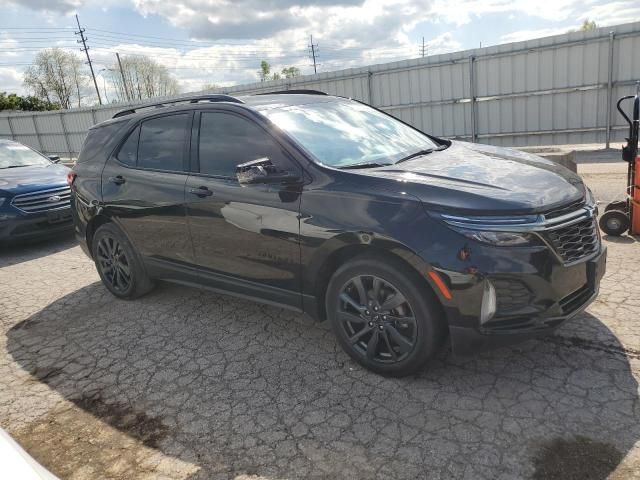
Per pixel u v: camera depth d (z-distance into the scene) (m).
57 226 7.35
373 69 16.66
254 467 2.52
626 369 3.00
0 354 4.04
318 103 4.15
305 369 3.38
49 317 4.71
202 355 3.71
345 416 2.84
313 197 3.19
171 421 2.96
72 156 27.27
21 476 1.49
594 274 2.97
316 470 2.46
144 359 3.73
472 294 2.70
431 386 3.04
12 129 29.45
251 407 3.02
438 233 2.75
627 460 2.31
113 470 2.59
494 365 3.19
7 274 6.24
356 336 3.22
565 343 3.34
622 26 12.48
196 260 4.02
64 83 57.09
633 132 5.14
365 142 3.76
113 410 3.13
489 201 2.75
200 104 4.02
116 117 4.93
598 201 7.20
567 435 2.51
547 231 2.74
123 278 4.85
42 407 3.23
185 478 2.49
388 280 2.97
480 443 2.52
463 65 15.01
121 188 4.48
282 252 3.39
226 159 3.75
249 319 4.24
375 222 2.92
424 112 16.14
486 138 15.30
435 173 3.15
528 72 14.06
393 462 2.46
